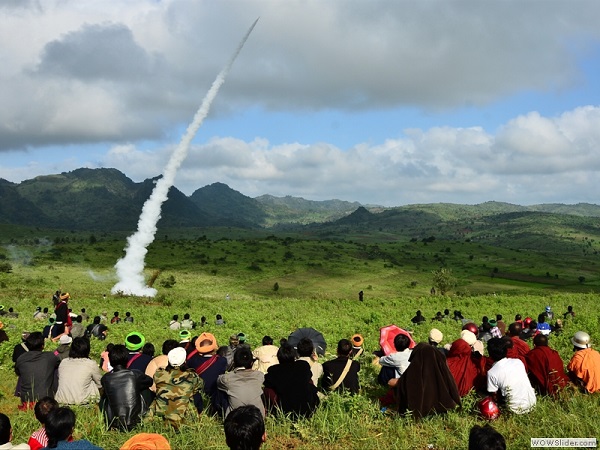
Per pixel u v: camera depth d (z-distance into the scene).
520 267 181.38
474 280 144.00
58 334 19.30
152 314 38.66
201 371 9.94
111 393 8.26
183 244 174.12
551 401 9.06
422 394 8.45
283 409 8.61
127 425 8.16
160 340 22.58
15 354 11.68
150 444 5.93
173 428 8.12
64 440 5.81
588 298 45.12
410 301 47.16
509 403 8.55
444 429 8.05
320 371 10.22
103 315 34.19
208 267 135.12
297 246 185.12
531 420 8.16
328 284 121.81
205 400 9.72
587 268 194.62
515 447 7.21
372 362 12.60
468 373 9.41
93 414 8.73
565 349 14.80
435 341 10.58
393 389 9.27
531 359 9.73
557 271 176.62
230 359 12.11
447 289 97.88
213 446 7.36
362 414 8.67
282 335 24.06
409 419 8.27
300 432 7.87
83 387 9.83
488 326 20.23
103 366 12.87
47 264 124.50
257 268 136.38
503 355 8.87
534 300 44.03
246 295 95.88
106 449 7.29
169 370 8.82
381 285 124.25
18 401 10.93
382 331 12.14
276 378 8.76
